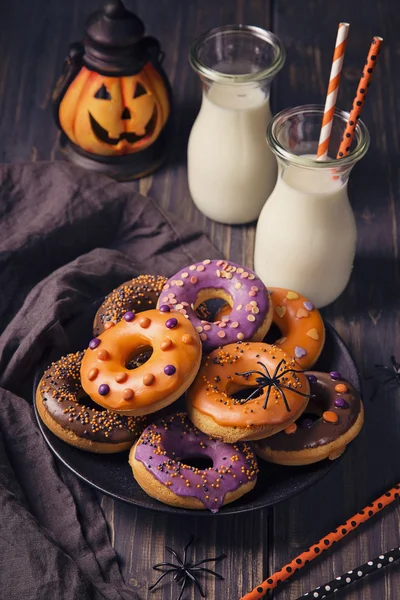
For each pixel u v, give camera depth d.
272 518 0.76
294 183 0.83
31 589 0.71
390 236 0.94
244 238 0.94
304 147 0.85
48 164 0.95
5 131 1.01
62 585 0.71
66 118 0.95
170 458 0.74
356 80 1.05
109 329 0.77
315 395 0.77
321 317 0.82
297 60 1.07
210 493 0.71
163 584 0.73
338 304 0.89
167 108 0.97
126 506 0.77
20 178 0.94
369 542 0.75
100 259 0.89
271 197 0.85
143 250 0.92
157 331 0.75
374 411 0.82
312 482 0.74
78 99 0.93
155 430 0.74
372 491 0.77
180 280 0.81
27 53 1.07
